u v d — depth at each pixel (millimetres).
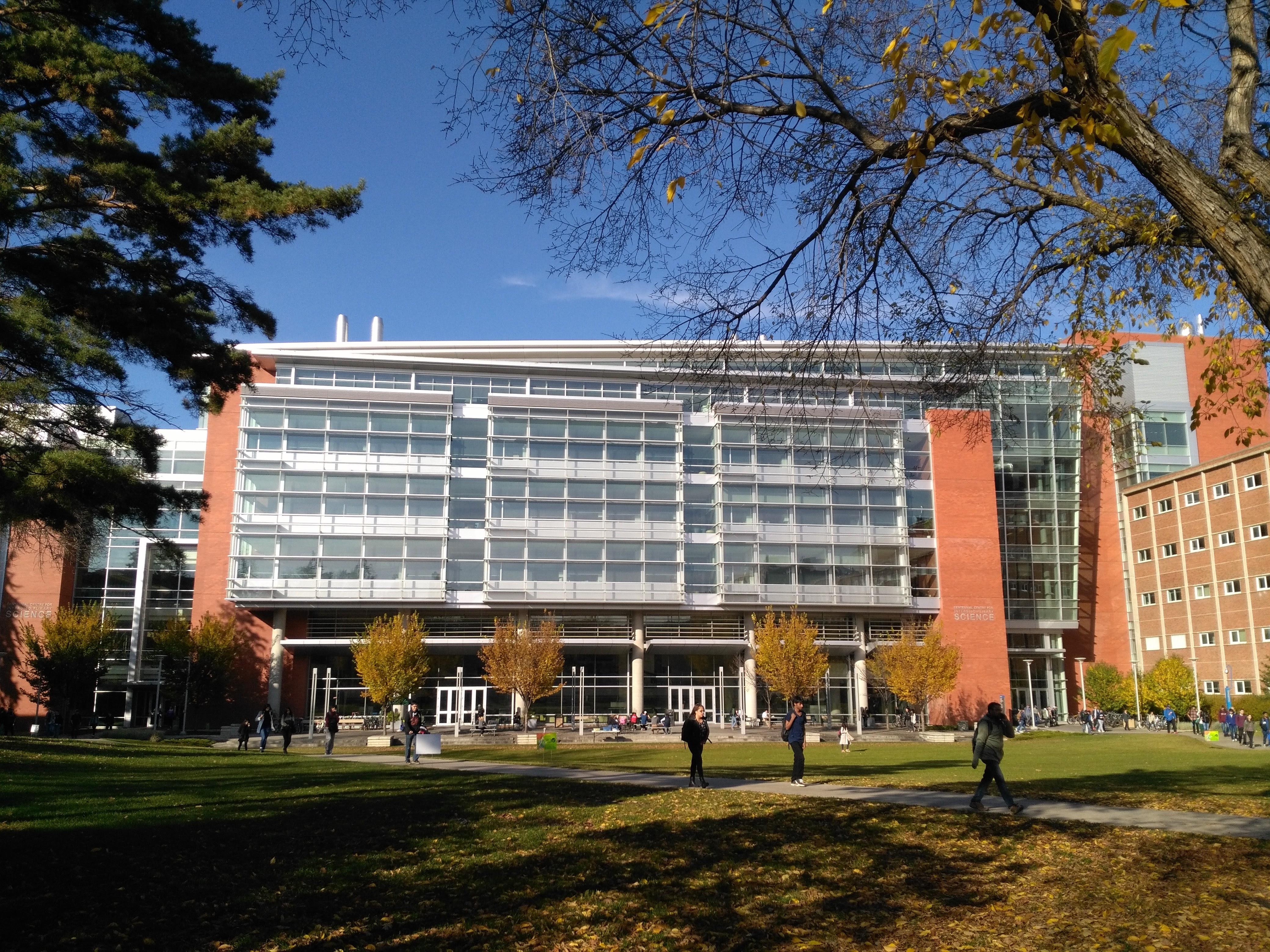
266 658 65938
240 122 18188
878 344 9727
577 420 70750
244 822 13992
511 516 68500
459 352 73938
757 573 70625
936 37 8148
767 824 13477
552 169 7988
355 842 12234
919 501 74688
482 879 10047
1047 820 13336
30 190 16250
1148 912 8453
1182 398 80000
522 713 67250
